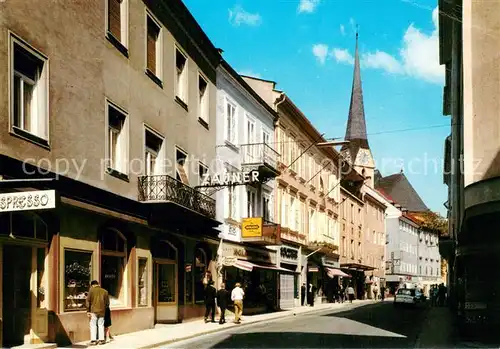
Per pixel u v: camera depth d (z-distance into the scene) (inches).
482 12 749.9
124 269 753.6
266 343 636.1
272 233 1256.8
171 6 894.4
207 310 945.5
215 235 1090.7
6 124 504.4
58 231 588.1
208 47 1058.7
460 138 1066.1
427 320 1059.9
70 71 619.2
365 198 2834.6
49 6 581.0
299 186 1726.1
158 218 817.5
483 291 884.6
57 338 574.9
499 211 685.3
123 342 621.6
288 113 1598.2
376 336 729.0
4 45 504.4
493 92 733.9
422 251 3863.2
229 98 1191.6
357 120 3366.1
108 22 717.3
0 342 494.3
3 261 527.5
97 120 675.4
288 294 1577.3
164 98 882.8
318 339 679.7
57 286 581.0
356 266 2439.7
